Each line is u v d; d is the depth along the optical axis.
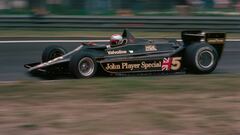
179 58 28.91
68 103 18.83
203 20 52.38
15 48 39.44
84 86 22.53
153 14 56.88
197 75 27.78
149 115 17.22
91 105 18.53
